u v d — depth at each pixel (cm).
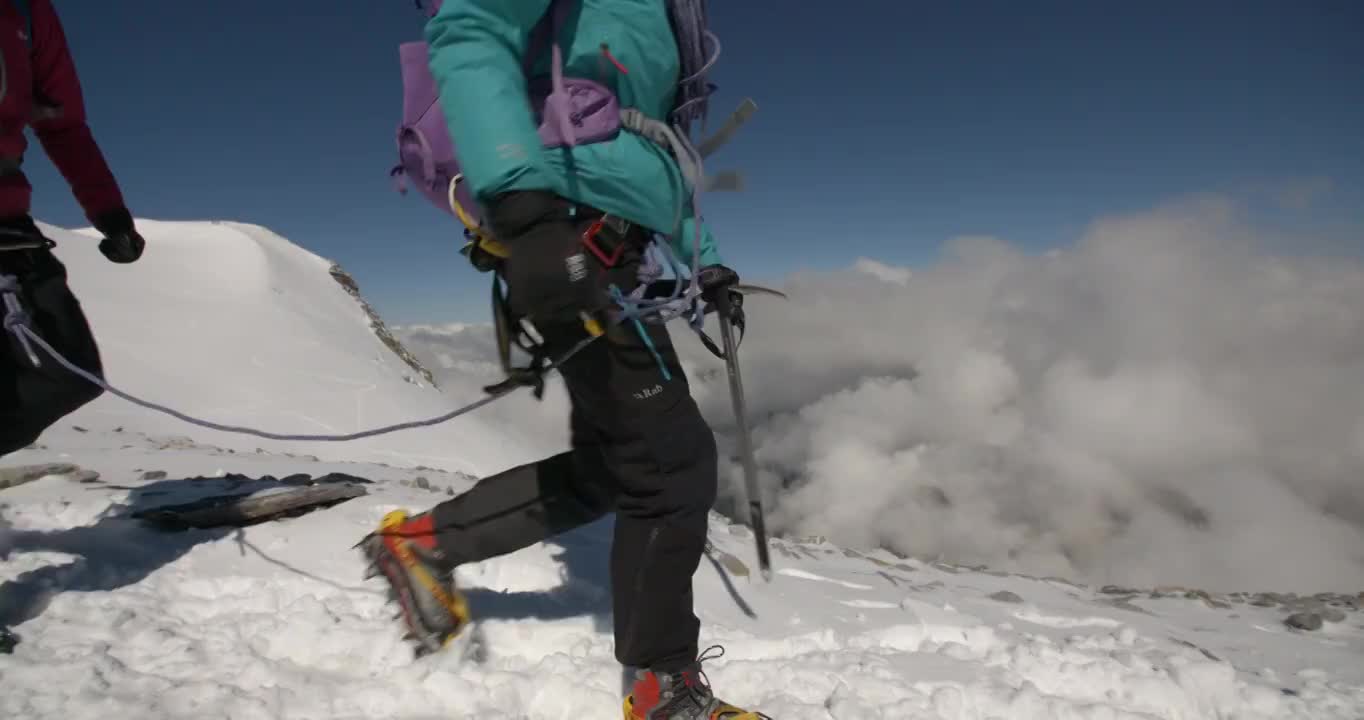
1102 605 430
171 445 719
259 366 3606
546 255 148
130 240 268
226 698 189
